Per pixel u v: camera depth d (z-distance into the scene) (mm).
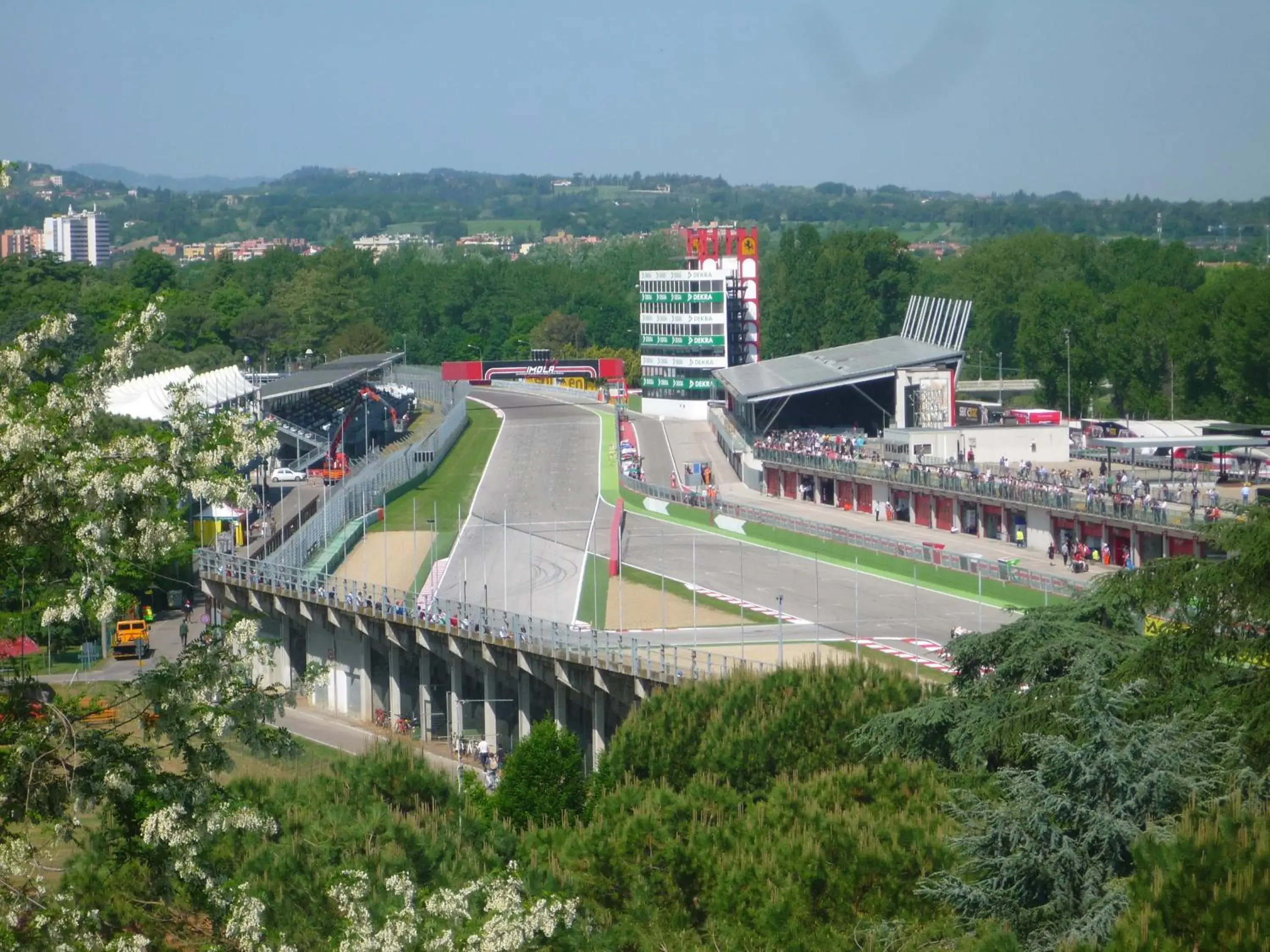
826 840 52062
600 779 71000
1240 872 37312
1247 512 56469
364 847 52375
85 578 37406
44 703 38344
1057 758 46375
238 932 37000
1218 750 47688
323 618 125438
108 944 36344
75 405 38188
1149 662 55062
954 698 62219
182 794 37531
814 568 140875
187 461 38594
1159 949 36906
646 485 189125
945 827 52188
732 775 65688
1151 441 160875
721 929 50750
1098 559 136750
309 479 194125
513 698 114875
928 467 166750
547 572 142250
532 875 52781
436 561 147500
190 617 135500
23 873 36312
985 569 132250
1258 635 55062
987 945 42031
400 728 116000
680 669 96000
